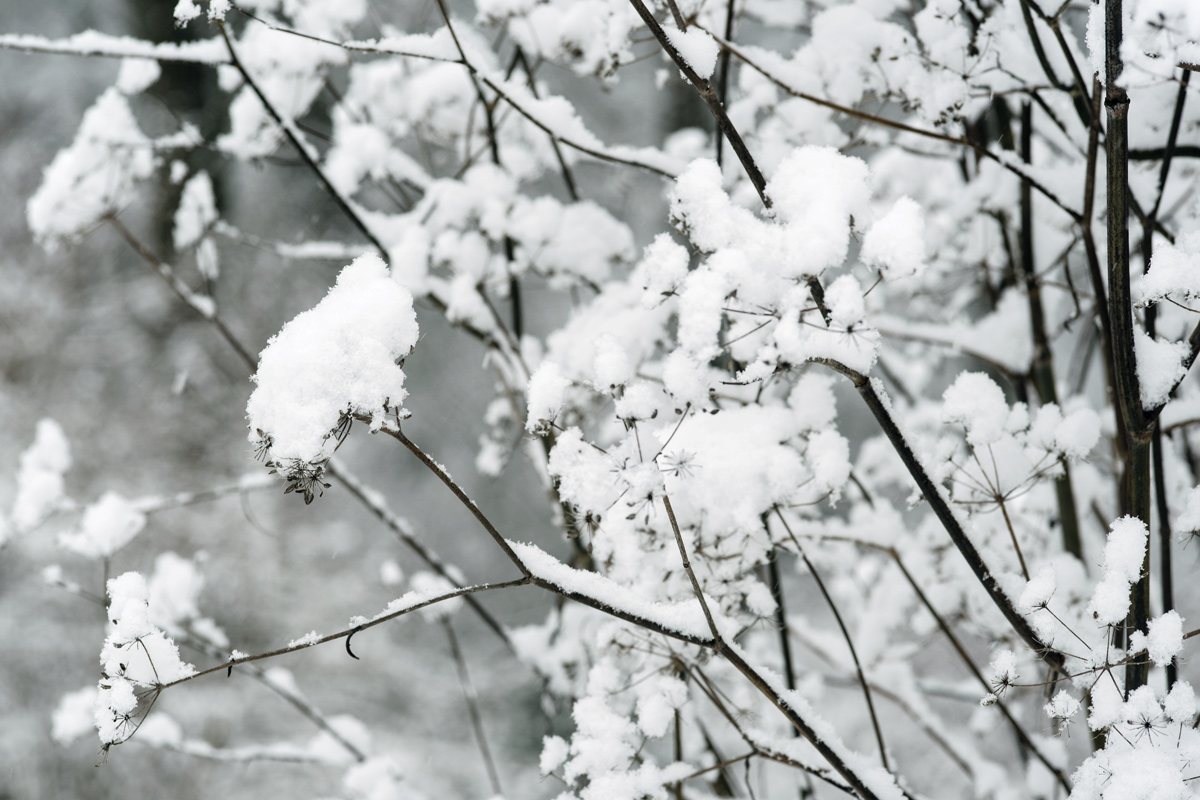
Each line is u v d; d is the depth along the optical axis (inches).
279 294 318.3
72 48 70.4
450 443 318.7
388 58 90.4
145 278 310.0
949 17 69.1
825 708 164.7
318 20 78.1
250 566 268.5
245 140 80.0
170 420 288.0
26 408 280.1
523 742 237.5
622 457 62.6
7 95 349.7
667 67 75.7
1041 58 67.8
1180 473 71.1
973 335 74.8
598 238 77.1
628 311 70.8
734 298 60.9
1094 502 75.3
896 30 69.7
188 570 76.2
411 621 275.9
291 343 59.7
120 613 60.6
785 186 60.5
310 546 284.0
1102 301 66.9
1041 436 65.3
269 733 227.9
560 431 63.1
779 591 69.8
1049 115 69.7
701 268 60.6
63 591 230.1
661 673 66.3
